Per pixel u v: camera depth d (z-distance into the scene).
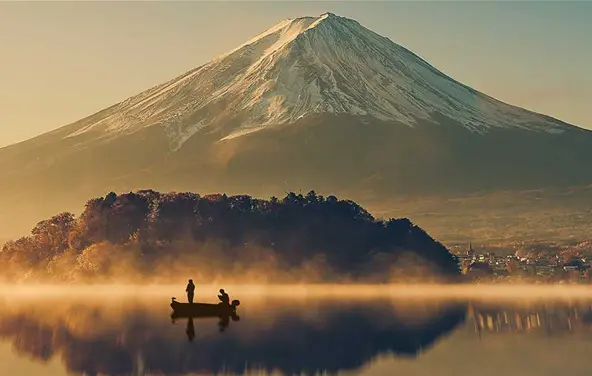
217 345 94.50
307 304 143.75
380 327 110.50
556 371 79.69
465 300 158.12
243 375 79.69
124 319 117.69
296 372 81.12
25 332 104.69
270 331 105.50
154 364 84.50
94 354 89.31
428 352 91.12
